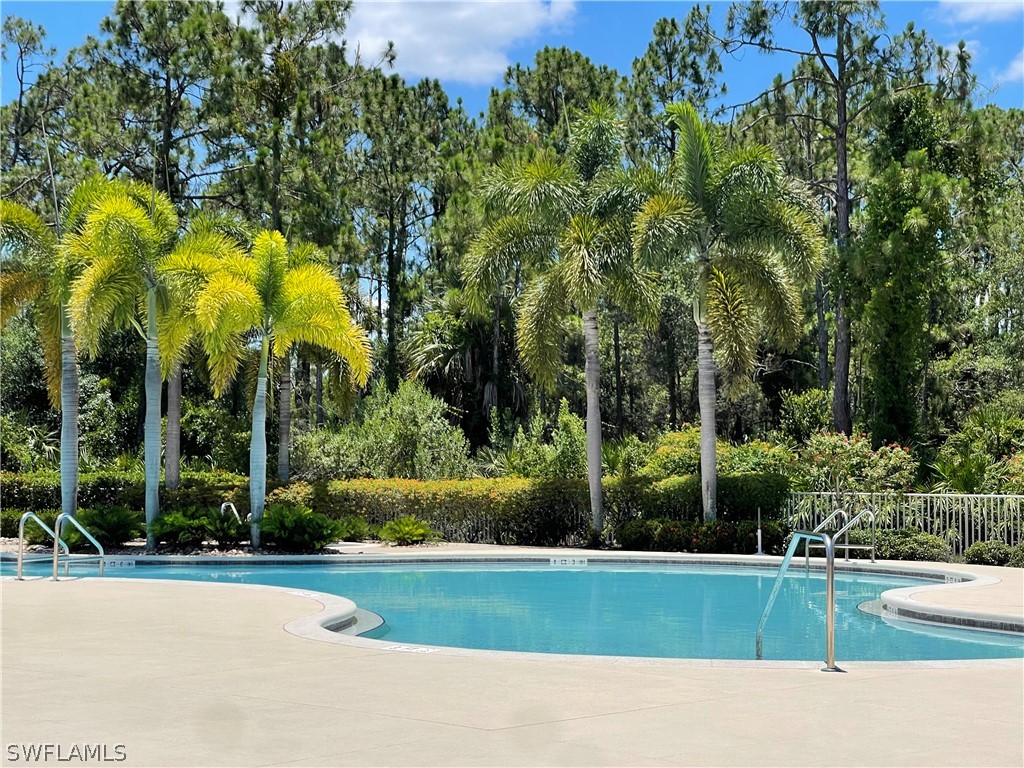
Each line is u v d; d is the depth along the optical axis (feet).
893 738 18.61
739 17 101.65
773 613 43.83
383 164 132.77
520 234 76.13
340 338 68.13
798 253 71.77
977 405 114.52
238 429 106.93
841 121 102.47
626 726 19.47
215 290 62.28
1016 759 17.16
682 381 144.56
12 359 106.11
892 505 67.41
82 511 70.54
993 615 36.94
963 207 100.27
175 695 22.30
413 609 44.83
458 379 119.75
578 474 87.20
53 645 29.66
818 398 115.55
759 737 18.65
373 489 78.43
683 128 73.41
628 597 49.78
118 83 103.04
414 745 17.95
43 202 106.22
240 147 108.06
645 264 69.36
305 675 24.85
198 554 67.21
